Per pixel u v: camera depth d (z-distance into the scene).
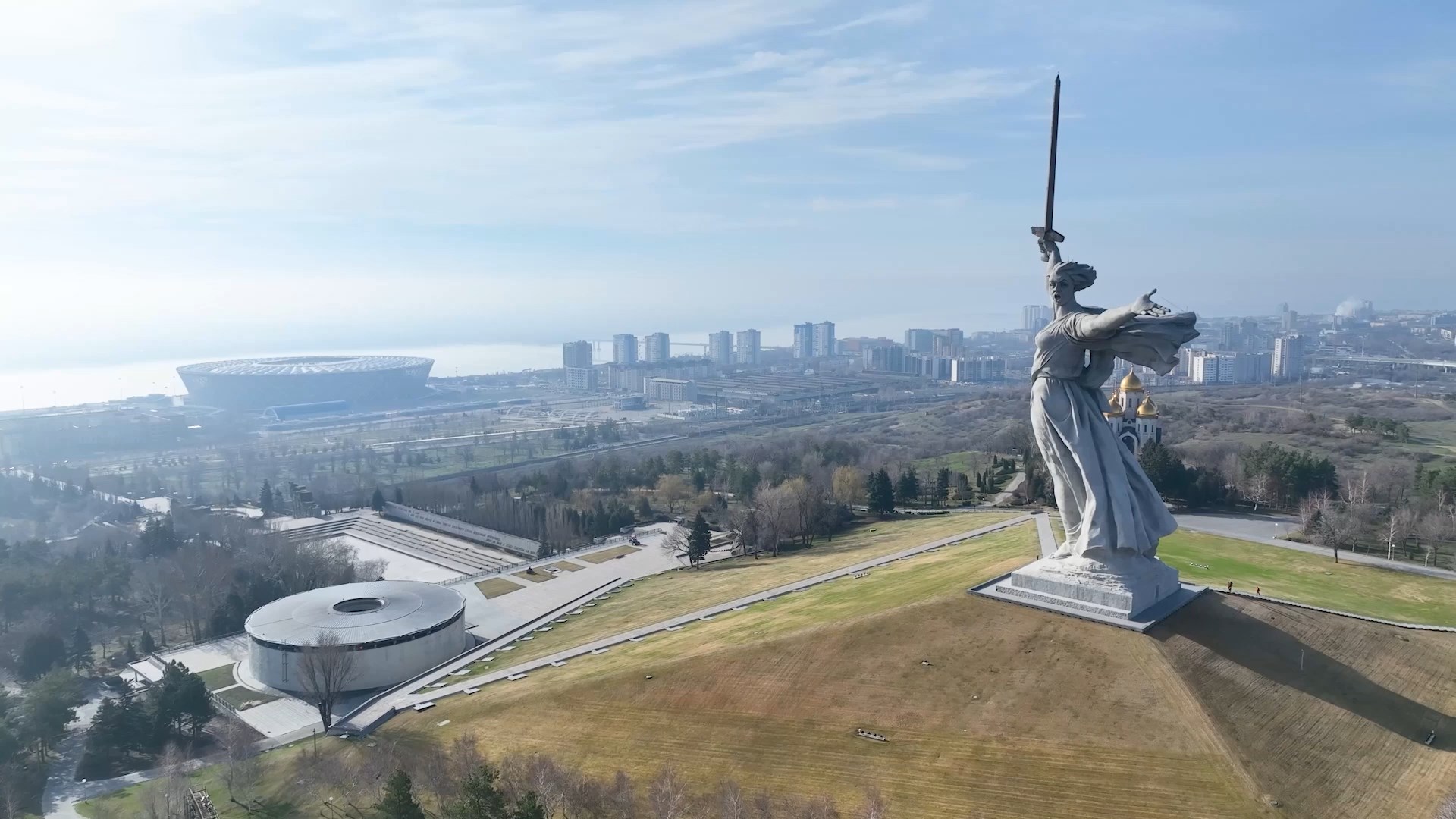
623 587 169.62
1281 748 77.06
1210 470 199.50
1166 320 84.94
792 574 155.62
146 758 110.50
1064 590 96.94
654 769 83.56
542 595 171.00
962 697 85.00
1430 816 70.94
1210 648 89.31
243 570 177.88
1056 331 94.75
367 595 152.25
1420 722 83.81
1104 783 73.19
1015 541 144.50
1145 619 92.12
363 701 125.00
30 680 138.62
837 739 83.00
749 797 76.81
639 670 100.62
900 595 113.31
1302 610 101.50
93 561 182.12
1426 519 153.75
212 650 150.50
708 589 153.88
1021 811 72.00
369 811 84.19
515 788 74.81
